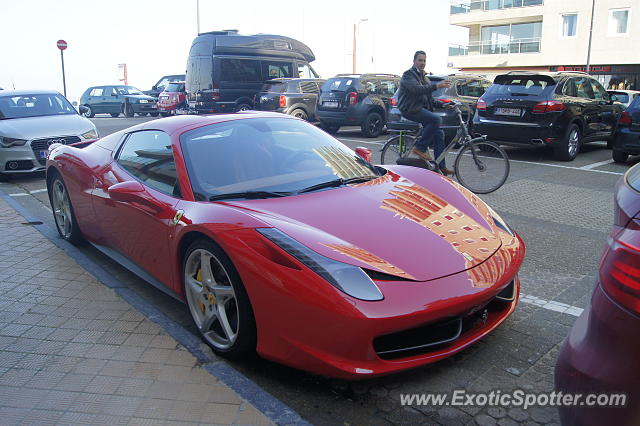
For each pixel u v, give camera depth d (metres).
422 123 7.37
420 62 7.18
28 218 5.82
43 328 3.21
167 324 3.26
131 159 3.88
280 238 2.57
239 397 2.49
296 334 2.44
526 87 9.90
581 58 35.16
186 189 3.19
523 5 37.50
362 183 3.49
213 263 2.88
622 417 1.58
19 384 2.62
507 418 2.39
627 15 32.69
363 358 2.36
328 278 2.38
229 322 2.86
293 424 2.30
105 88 27.17
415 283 2.44
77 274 4.11
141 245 3.52
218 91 17.50
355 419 2.41
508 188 7.48
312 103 15.75
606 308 1.65
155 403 2.45
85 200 4.23
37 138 8.27
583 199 6.75
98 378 2.66
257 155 3.52
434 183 3.64
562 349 1.84
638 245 1.60
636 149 9.21
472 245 2.83
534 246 4.84
